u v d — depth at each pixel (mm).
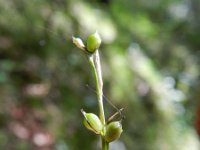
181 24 867
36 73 615
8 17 582
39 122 579
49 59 618
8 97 580
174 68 754
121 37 655
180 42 835
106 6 670
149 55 719
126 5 722
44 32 597
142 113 631
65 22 594
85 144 600
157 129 638
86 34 595
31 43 606
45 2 595
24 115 574
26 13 587
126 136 610
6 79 590
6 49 601
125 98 617
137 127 621
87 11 609
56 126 587
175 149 646
